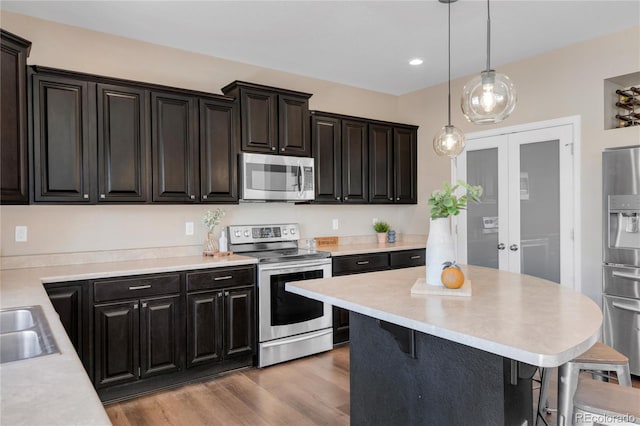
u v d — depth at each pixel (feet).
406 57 12.63
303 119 12.88
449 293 6.34
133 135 9.94
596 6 9.44
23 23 9.57
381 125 15.08
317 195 13.35
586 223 11.59
